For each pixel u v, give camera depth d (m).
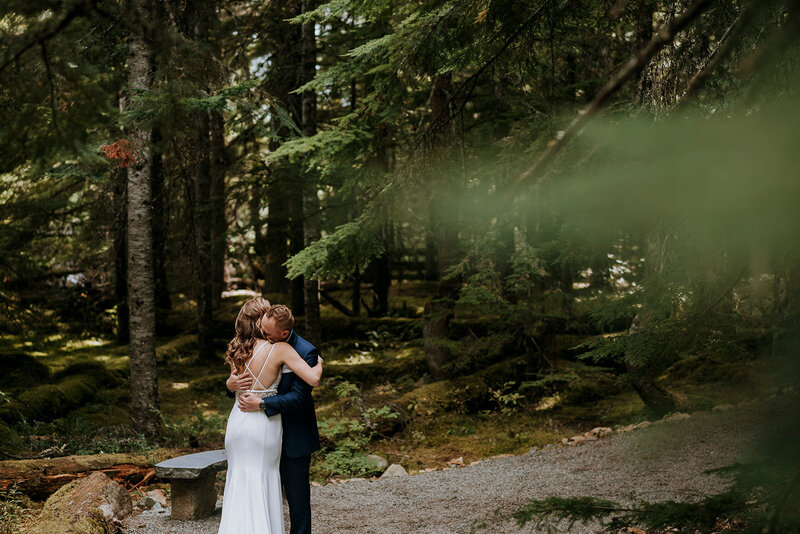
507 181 4.38
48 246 14.66
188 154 9.34
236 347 4.16
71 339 15.98
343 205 12.20
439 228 4.48
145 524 5.21
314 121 12.62
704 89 3.07
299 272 6.56
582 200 1.03
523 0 3.32
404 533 4.95
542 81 5.72
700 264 2.22
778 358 1.22
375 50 6.32
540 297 10.24
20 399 9.44
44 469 6.05
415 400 10.27
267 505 4.04
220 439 8.62
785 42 0.94
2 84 1.71
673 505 1.94
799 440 1.18
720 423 6.00
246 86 7.32
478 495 5.96
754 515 1.70
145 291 8.67
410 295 21.38
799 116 0.87
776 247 1.03
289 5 12.84
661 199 0.92
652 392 8.20
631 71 1.19
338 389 9.50
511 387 10.90
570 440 8.55
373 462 7.91
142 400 8.59
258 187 12.55
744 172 0.86
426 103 11.04
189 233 11.45
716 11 2.88
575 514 2.05
